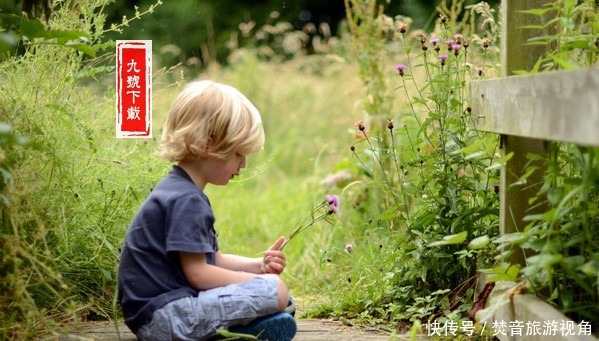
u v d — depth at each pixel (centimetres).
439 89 421
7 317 341
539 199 344
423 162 446
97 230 416
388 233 449
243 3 1950
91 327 379
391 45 672
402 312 400
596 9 371
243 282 313
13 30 357
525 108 281
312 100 1245
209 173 331
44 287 380
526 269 274
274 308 312
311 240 669
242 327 312
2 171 295
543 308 289
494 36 506
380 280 422
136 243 314
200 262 310
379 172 595
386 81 668
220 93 331
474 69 465
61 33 321
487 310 303
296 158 1123
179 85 492
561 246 288
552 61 352
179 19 1847
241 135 328
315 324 396
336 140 948
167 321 304
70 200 406
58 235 384
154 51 1716
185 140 323
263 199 912
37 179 370
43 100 405
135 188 453
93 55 341
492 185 403
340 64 879
